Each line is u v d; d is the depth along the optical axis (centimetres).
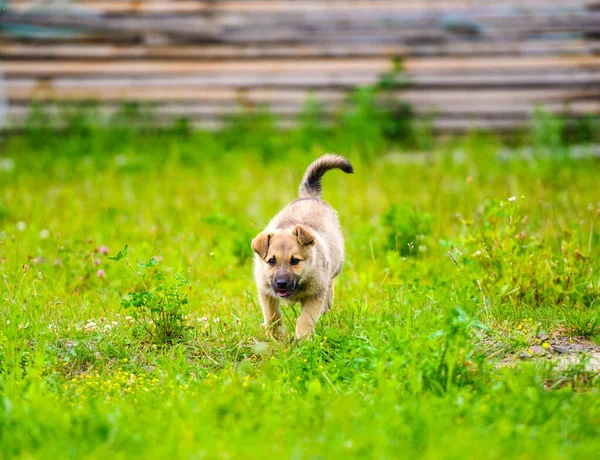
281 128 2138
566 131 2078
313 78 2131
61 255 1106
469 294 955
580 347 859
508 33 2080
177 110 2155
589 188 1566
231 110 2145
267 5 2125
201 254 1204
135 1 2138
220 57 2142
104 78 2152
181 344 862
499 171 1744
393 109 2130
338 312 968
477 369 745
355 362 764
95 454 575
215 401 673
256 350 800
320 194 1147
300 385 746
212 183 1694
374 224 1347
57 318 936
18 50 2131
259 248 925
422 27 2098
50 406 675
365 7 2106
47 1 2125
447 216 1399
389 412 637
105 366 834
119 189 1639
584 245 1173
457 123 2119
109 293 1053
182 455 571
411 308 915
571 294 982
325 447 584
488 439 598
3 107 2138
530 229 1126
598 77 2062
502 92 2097
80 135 2108
